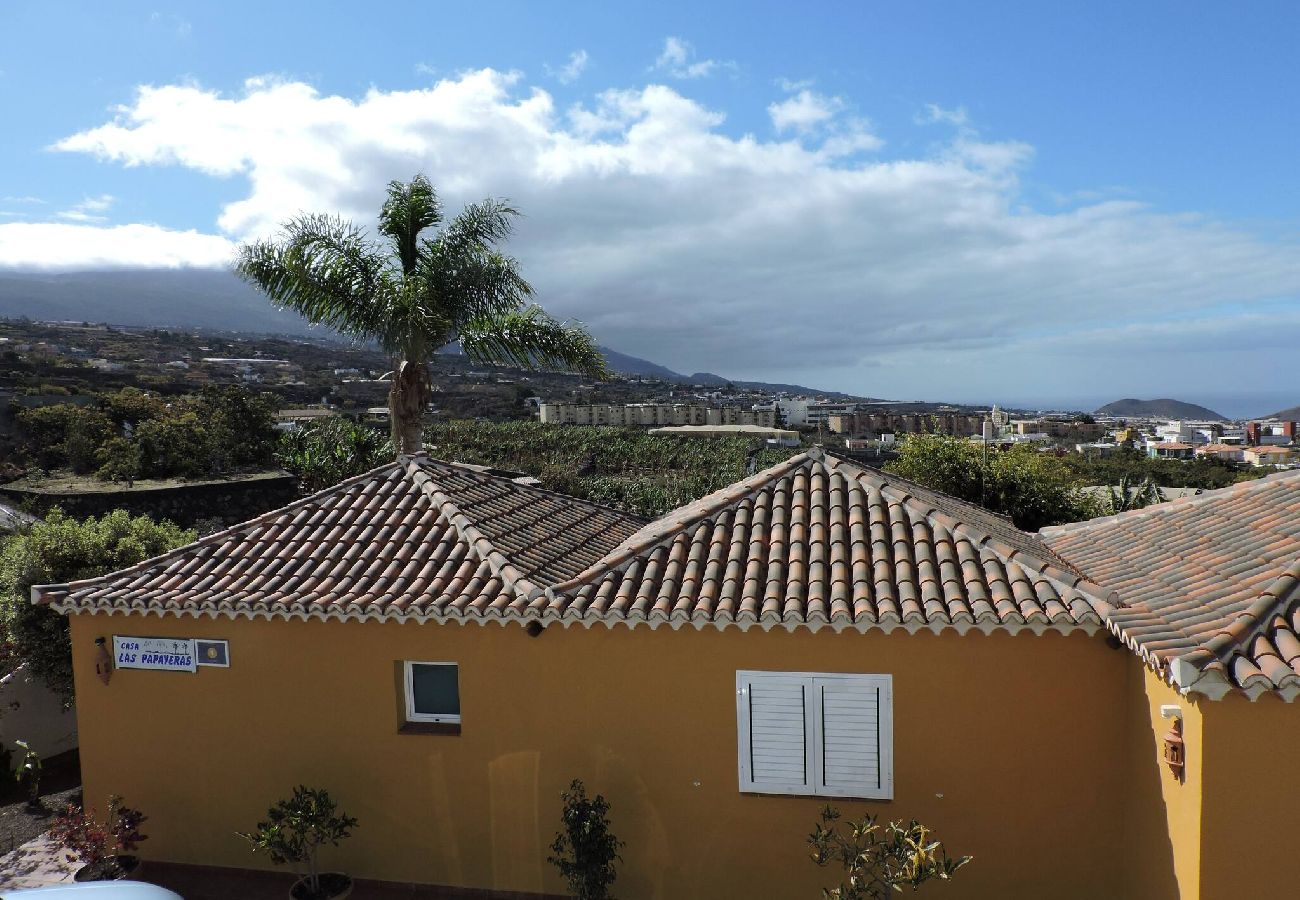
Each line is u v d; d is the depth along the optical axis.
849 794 7.46
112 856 8.59
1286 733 5.14
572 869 7.38
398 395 15.70
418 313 14.95
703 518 8.56
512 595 7.88
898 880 6.68
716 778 7.66
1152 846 6.23
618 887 7.89
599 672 7.82
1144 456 51.25
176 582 8.66
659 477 50.81
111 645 8.76
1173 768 5.69
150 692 8.73
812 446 9.60
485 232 16.47
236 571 8.78
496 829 8.12
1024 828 7.15
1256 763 5.18
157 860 8.80
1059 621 6.62
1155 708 6.18
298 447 31.12
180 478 35.97
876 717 7.35
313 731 8.41
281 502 35.75
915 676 7.25
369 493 10.24
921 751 7.28
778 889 7.59
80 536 12.68
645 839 7.82
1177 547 8.02
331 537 9.29
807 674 7.42
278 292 15.40
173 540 13.53
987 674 7.14
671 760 7.73
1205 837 5.29
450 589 8.07
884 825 7.37
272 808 8.00
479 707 8.08
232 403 40.12
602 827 7.46
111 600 8.46
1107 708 6.98
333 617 8.18
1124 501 22.47
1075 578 6.96
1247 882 5.21
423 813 8.26
